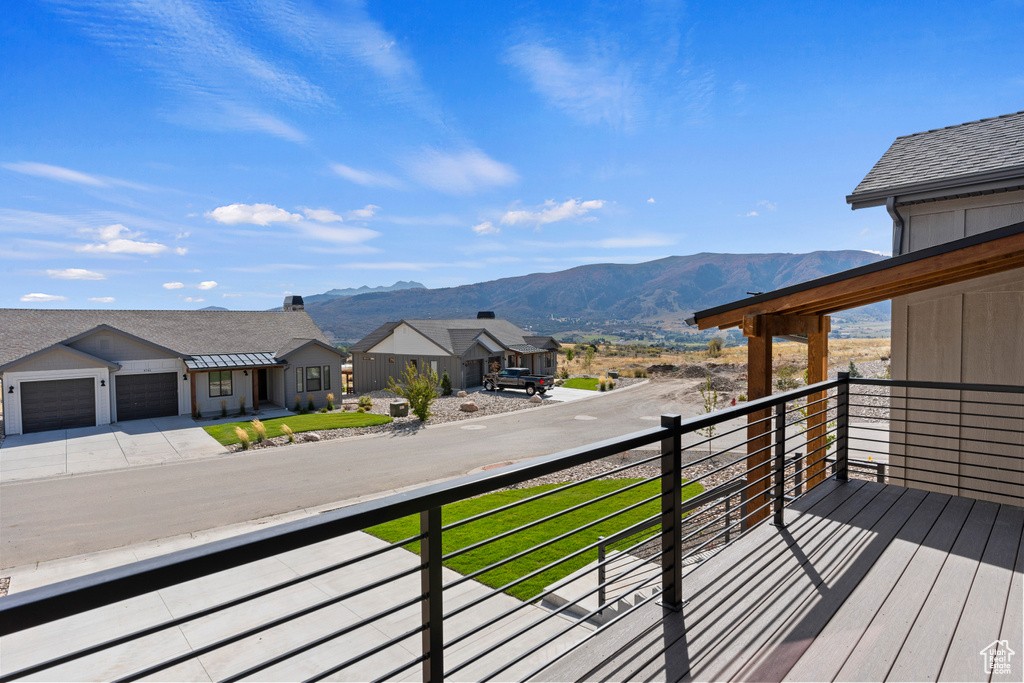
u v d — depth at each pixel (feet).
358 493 39.99
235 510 36.40
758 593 10.22
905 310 22.62
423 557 5.54
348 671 16.40
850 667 8.07
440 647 5.63
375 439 59.52
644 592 18.35
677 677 7.73
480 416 74.69
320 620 19.49
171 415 72.79
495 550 25.05
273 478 43.96
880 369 89.04
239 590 22.54
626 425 67.00
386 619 19.26
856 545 12.44
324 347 83.46
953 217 22.47
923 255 14.55
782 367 96.27
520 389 102.06
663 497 9.28
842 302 19.60
